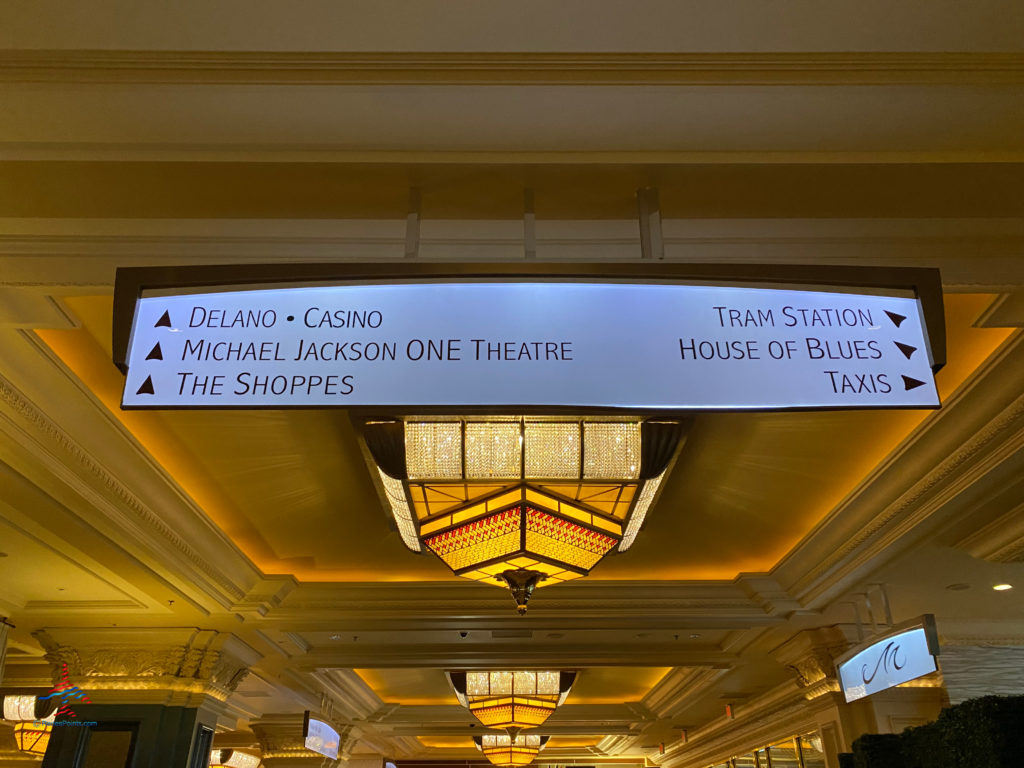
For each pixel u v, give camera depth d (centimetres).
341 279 195
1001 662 504
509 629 802
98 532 552
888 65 211
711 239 277
